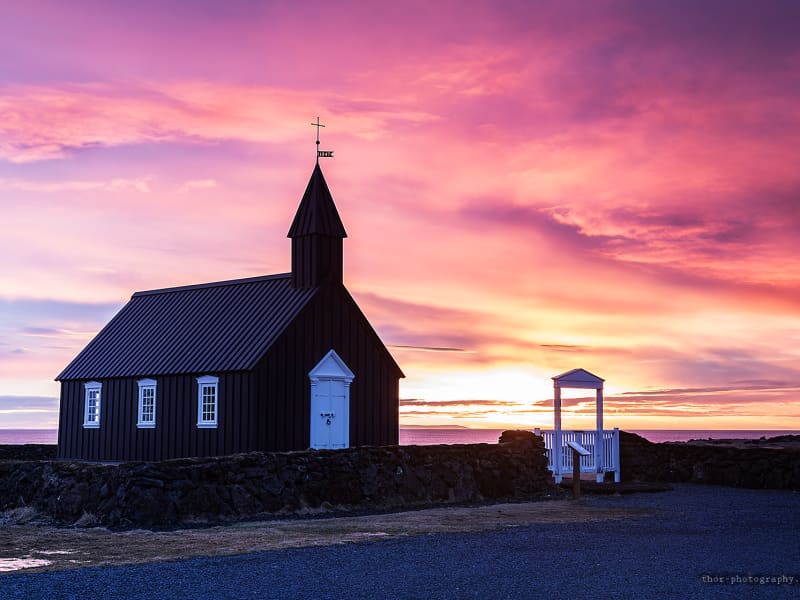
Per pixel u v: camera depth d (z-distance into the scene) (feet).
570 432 104.63
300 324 112.16
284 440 108.37
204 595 40.19
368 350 120.47
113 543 57.72
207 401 111.55
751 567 47.42
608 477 114.21
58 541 59.11
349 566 47.55
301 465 78.79
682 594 40.32
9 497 77.77
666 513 75.51
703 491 99.76
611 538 58.85
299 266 118.01
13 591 41.22
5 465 79.92
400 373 123.65
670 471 112.68
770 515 73.97
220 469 73.51
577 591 40.96
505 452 95.14
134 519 67.72
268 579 43.88
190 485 71.00
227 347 112.57
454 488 88.99
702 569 46.65
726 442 153.69
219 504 72.18
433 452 88.99
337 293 117.60
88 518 69.21
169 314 130.72
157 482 69.41
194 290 133.28
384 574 45.16
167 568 47.21
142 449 118.73
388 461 85.15
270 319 113.70
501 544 55.88
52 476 75.25
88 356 132.98
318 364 113.19
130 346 128.47
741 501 87.25
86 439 127.75
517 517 72.23
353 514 76.54
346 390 116.26
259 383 106.63
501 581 43.29
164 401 116.88
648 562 48.80
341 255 119.55
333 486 80.28
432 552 52.47
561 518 71.41
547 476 98.17
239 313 119.55
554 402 103.76
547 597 39.70
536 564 48.08
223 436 108.37
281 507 75.92
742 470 106.11
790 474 101.81
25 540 59.72
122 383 123.65
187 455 112.47
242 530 64.03
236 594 40.40
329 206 119.14
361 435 117.91
